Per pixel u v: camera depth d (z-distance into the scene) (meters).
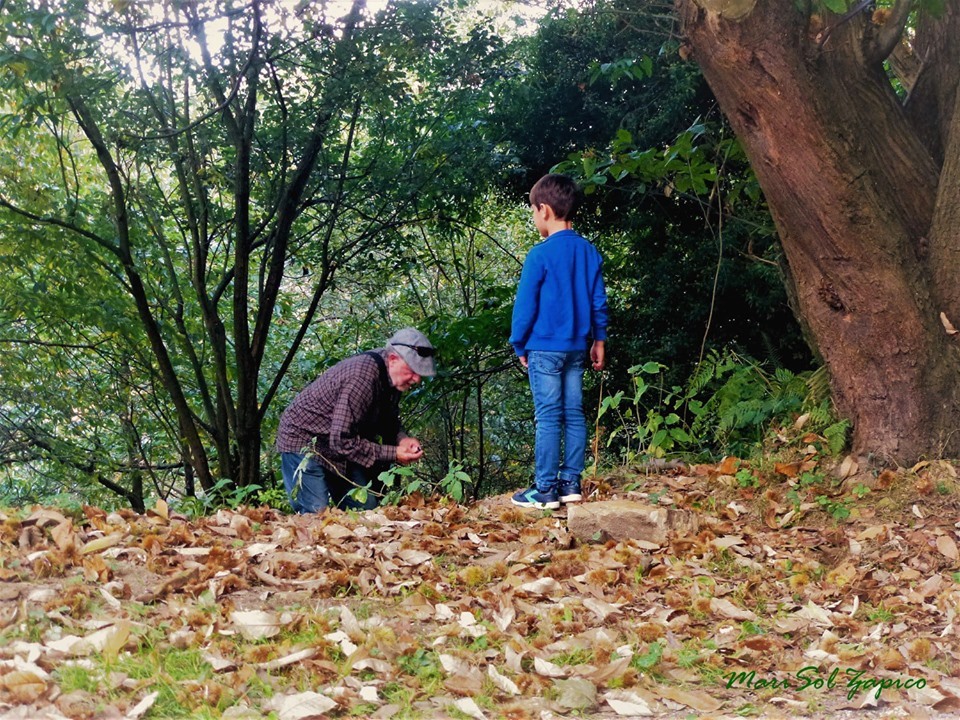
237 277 11.59
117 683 2.66
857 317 5.20
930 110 5.79
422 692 2.85
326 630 3.24
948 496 4.81
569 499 5.21
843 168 4.99
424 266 14.40
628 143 6.70
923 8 5.21
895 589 4.01
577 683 2.89
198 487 16.41
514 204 14.52
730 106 5.11
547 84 13.02
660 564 4.25
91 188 13.48
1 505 4.73
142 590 3.57
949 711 2.88
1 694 2.52
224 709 2.61
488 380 14.50
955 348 5.16
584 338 5.16
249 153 11.27
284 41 10.60
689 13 4.95
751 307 11.91
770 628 3.61
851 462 5.23
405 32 10.85
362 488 5.38
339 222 13.33
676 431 6.21
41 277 12.00
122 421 14.44
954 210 5.10
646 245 13.17
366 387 5.71
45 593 3.32
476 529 4.88
